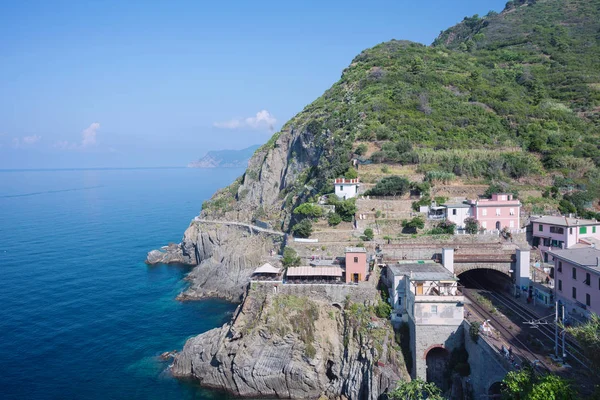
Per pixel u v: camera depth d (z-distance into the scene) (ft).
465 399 197.16
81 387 239.30
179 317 330.34
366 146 391.65
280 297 251.80
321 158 428.97
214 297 372.79
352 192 333.01
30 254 521.24
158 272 453.99
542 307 234.99
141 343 288.10
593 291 200.34
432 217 307.37
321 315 244.42
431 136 408.67
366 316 235.81
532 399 140.26
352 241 294.05
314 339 236.43
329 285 250.16
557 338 177.99
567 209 327.47
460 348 208.64
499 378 176.55
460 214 308.60
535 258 290.35
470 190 336.49
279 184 525.34
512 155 380.58
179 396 231.71
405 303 229.66
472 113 452.35
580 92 515.91
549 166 379.14
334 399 225.15
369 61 614.34
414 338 213.46
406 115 438.81
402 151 377.50
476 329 196.65
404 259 273.75
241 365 233.76
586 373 160.25
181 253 499.92
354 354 225.97
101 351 277.85
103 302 363.56
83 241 595.06
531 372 156.97
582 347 151.12
